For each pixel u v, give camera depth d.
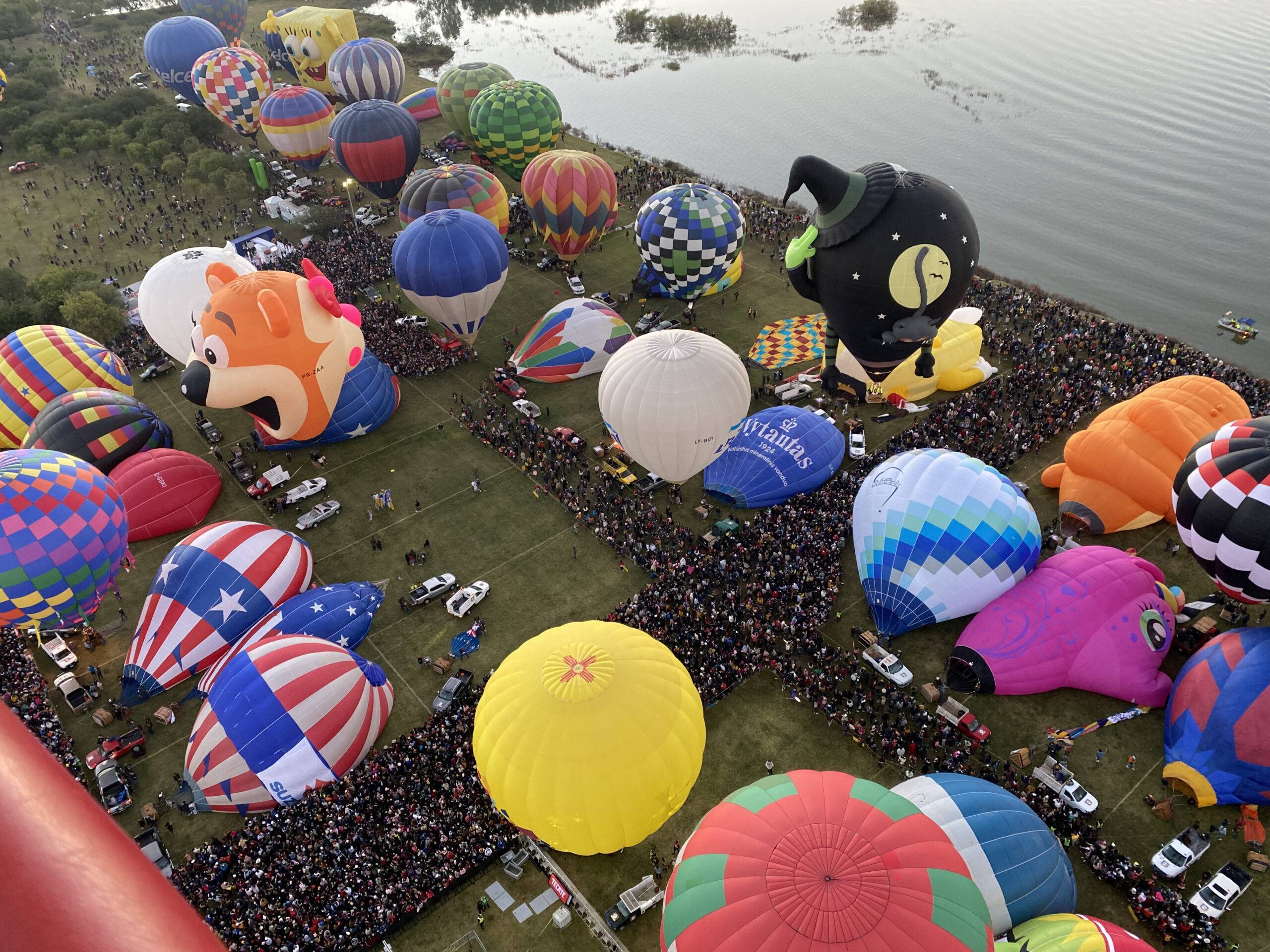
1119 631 41.81
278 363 51.12
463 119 98.56
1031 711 41.94
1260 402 59.28
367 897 34.28
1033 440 57.16
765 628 45.22
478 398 65.50
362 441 61.78
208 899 34.56
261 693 38.72
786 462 53.56
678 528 52.34
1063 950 29.55
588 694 33.16
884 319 43.38
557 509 55.25
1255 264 80.25
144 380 68.75
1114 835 36.94
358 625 45.94
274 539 47.47
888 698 42.25
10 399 57.00
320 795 38.50
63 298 71.94
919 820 27.33
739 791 29.83
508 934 34.25
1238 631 39.50
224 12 134.88
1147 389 53.62
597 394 65.38
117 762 41.31
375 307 75.50
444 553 52.31
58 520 42.78
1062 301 74.19
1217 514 37.69
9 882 2.37
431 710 43.09
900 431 59.88
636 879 35.94
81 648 47.78
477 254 64.06
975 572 44.00
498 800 33.78
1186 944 32.81
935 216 41.12
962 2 165.50
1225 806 37.53
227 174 94.56
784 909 24.95
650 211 68.44
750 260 82.12
